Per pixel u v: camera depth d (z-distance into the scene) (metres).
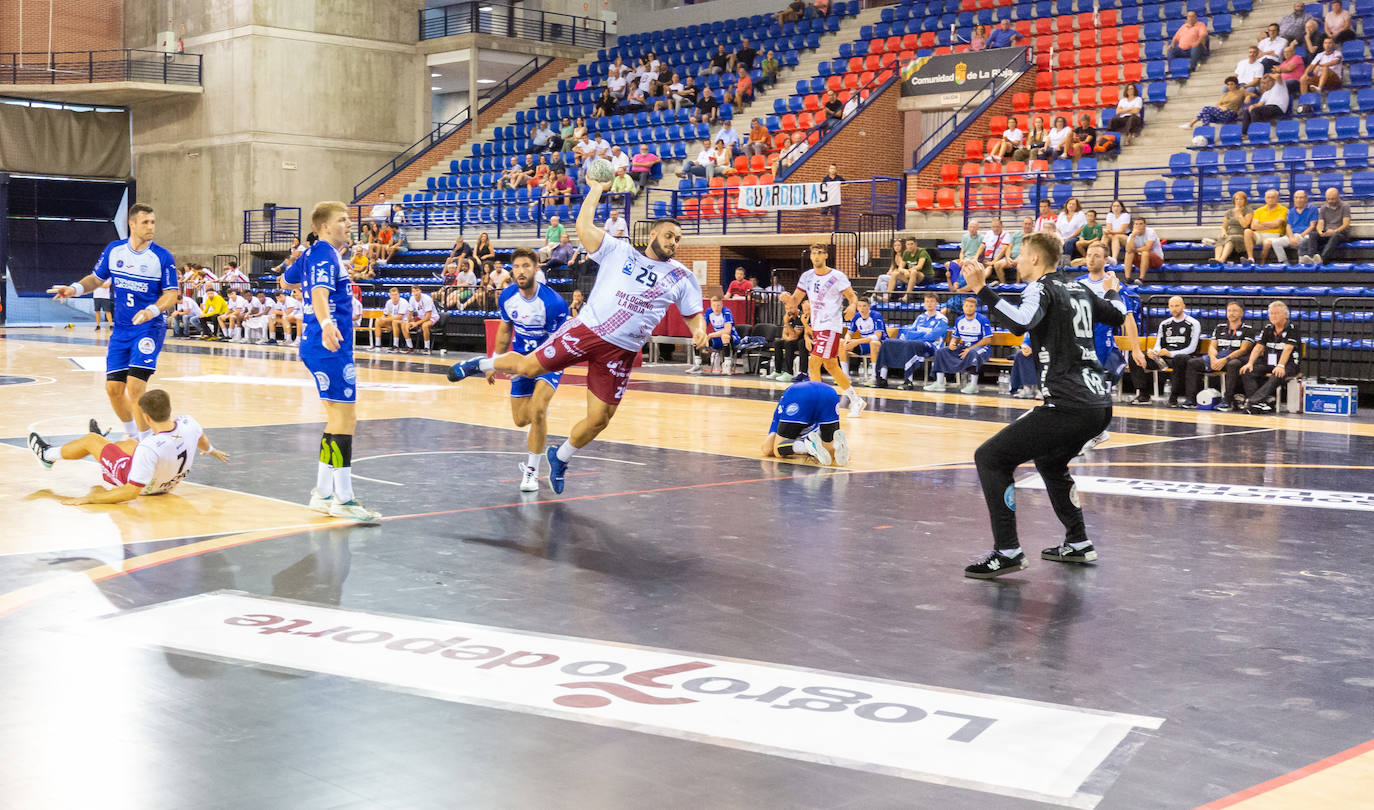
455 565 5.89
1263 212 18.19
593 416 7.70
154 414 7.46
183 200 35.84
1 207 33.56
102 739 3.49
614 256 7.39
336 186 35.00
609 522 7.12
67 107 36.19
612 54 34.41
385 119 35.72
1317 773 3.38
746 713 3.80
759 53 30.62
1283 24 21.73
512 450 10.23
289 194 34.28
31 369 18.19
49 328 32.94
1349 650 4.65
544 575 5.71
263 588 5.34
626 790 3.19
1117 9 25.23
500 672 4.19
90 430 7.79
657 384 17.98
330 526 6.84
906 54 27.73
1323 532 7.08
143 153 36.94
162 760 3.34
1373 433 12.51
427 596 5.25
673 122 29.67
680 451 10.34
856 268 22.59
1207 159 20.75
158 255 8.84
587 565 5.95
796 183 23.94
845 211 24.81
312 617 4.87
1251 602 5.40
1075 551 6.17
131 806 3.04
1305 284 17.31
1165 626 4.97
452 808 3.06
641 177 27.83
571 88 34.03
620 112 31.50
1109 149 21.95
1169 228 19.86
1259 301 17.38
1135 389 16.42
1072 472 9.52
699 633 4.74
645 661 4.34
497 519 7.15
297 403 13.88
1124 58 24.06
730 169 26.38
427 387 16.58
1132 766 3.41
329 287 6.84
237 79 33.91
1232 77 20.91
